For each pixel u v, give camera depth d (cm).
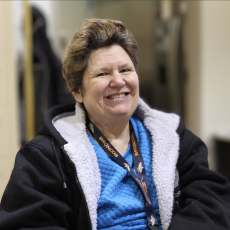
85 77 87
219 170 244
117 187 86
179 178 97
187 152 98
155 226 85
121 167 88
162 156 92
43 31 224
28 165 81
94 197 80
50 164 81
